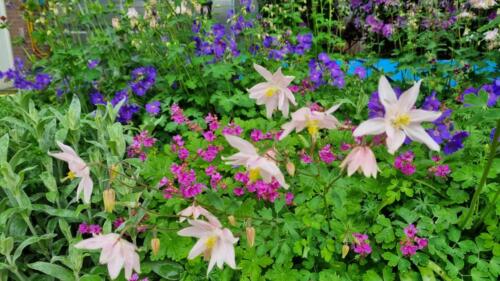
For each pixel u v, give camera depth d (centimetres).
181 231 33
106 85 84
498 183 49
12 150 57
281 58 81
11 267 46
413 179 52
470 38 83
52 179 51
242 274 44
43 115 63
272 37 84
